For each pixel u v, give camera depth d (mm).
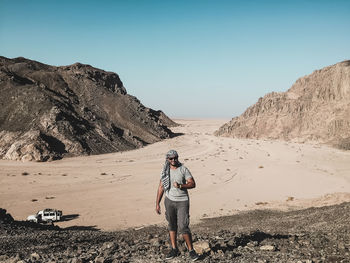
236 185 80625
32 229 25641
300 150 151875
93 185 79062
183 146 166875
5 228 23891
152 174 93875
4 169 96375
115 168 103625
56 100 154500
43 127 129750
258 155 137875
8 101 145250
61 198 66250
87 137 137500
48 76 185375
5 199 64438
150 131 190250
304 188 77375
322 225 20188
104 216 53156
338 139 171250
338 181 84750
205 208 56812
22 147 115062
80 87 194000
